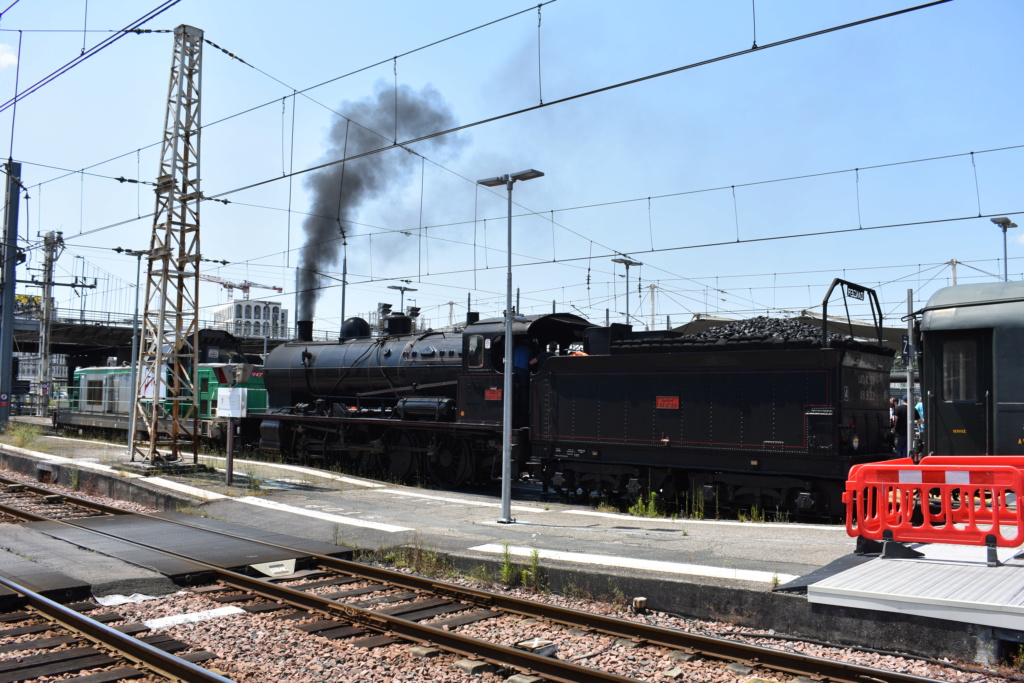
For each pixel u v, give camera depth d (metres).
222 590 8.81
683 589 7.91
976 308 12.08
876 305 14.15
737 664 6.41
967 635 6.29
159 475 17.62
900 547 8.20
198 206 18.31
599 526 12.03
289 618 7.83
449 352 18.70
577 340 18.72
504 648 6.53
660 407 14.34
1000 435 11.64
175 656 6.24
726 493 13.80
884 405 14.09
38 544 10.83
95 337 50.91
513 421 16.88
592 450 15.28
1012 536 9.16
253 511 13.70
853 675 5.96
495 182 13.64
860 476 8.49
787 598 7.25
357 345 21.66
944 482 7.93
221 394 16.88
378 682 6.16
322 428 21.80
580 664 6.52
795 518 13.04
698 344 13.96
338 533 11.60
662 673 6.28
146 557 9.96
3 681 5.91
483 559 9.49
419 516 13.18
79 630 7.11
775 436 12.88
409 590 8.90
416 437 19.31
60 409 34.66
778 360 12.92
